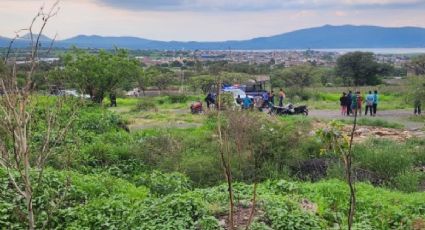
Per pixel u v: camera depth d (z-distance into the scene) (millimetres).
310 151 17906
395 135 24688
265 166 16047
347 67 77125
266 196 10938
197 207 9781
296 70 64750
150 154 17984
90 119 22297
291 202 10641
